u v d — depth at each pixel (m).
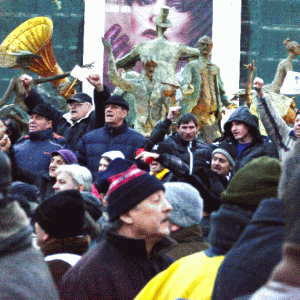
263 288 3.05
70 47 45.88
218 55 44.38
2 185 3.99
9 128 14.63
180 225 6.96
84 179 10.37
